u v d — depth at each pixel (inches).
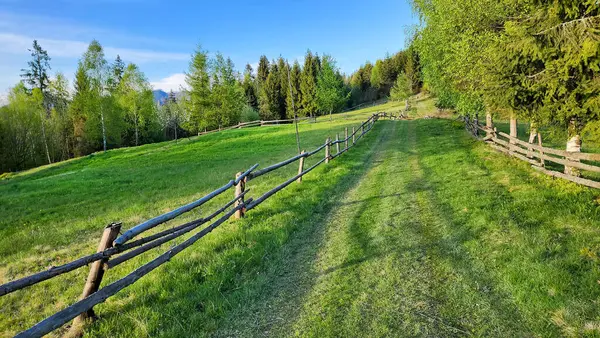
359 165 561.3
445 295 174.6
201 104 2010.3
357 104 3850.9
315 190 397.7
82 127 1897.1
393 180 433.4
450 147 665.6
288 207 337.1
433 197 339.0
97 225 381.4
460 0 498.3
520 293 165.6
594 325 139.4
